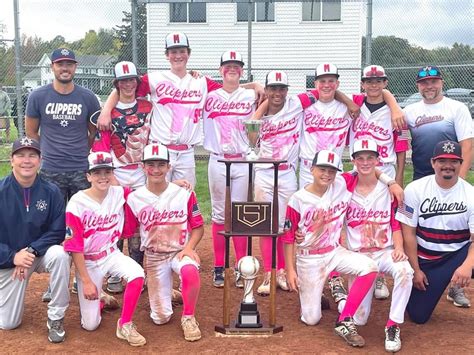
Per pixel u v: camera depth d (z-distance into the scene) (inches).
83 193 178.7
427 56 497.0
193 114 221.3
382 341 177.3
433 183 184.2
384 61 510.6
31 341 174.2
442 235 185.0
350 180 191.0
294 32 726.5
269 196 222.4
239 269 181.2
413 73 505.4
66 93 212.4
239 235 175.6
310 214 184.2
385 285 220.1
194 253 185.6
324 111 220.5
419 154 218.5
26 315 195.5
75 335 179.2
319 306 187.6
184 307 179.6
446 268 185.6
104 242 180.7
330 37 725.3
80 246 175.6
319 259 186.5
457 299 208.8
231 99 223.9
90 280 176.4
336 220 186.5
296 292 222.7
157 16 697.6
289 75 728.3
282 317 196.5
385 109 220.5
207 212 361.4
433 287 186.5
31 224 179.5
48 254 174.1
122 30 530.9
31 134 216.1
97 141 211.5
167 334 181.0
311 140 222.4
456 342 176.2
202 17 717.9
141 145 216.2
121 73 207.9
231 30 724.7
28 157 175.8
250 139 184.9
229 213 176.9
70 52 209.3
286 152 220.7
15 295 179.2
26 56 502.6
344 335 173.9
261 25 728.3
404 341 177.0
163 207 184.5
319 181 182.2
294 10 722.2
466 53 482.9
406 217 185.8
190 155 223.6
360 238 191.6
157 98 218.7
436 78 212.1
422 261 188.5
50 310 174.9
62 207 183.2
